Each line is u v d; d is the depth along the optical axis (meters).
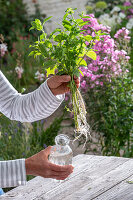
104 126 3.54
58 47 1.63
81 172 2.05
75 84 1.70
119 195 1.73
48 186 1.90
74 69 1.68
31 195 1.80
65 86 1.75
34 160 1.42
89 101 3.65
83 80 3.64
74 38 1.65
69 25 1.64
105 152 3.66
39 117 1.78
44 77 3.95
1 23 7.98
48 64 1.64
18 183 1.37
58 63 1.68
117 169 2.06
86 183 1.89
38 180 1.99
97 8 7.02
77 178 1.97
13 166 1.38
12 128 3.41
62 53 1.60
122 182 1.88
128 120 3.56
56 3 8.65
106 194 1.75
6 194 1.84
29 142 3.48
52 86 1.71
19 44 6.01
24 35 6.98
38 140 3.77
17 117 1.79
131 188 1.80
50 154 1.56
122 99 3.59
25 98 1.75
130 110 3.59
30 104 1.73
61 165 1.50
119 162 2.17
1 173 1.36
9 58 5.34
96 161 2.22
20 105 1.74
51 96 1.72
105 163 2.17
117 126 3.58
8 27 7.95
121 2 7.65
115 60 3.59
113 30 5.66
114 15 6.12
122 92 3.62
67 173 1.44
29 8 8.71
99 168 2.10
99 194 1.75
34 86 5.04
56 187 1.87
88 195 1.75
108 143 3.63
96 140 4.11
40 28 1.71
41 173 1.42
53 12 8.69
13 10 8.36
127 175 1.96
